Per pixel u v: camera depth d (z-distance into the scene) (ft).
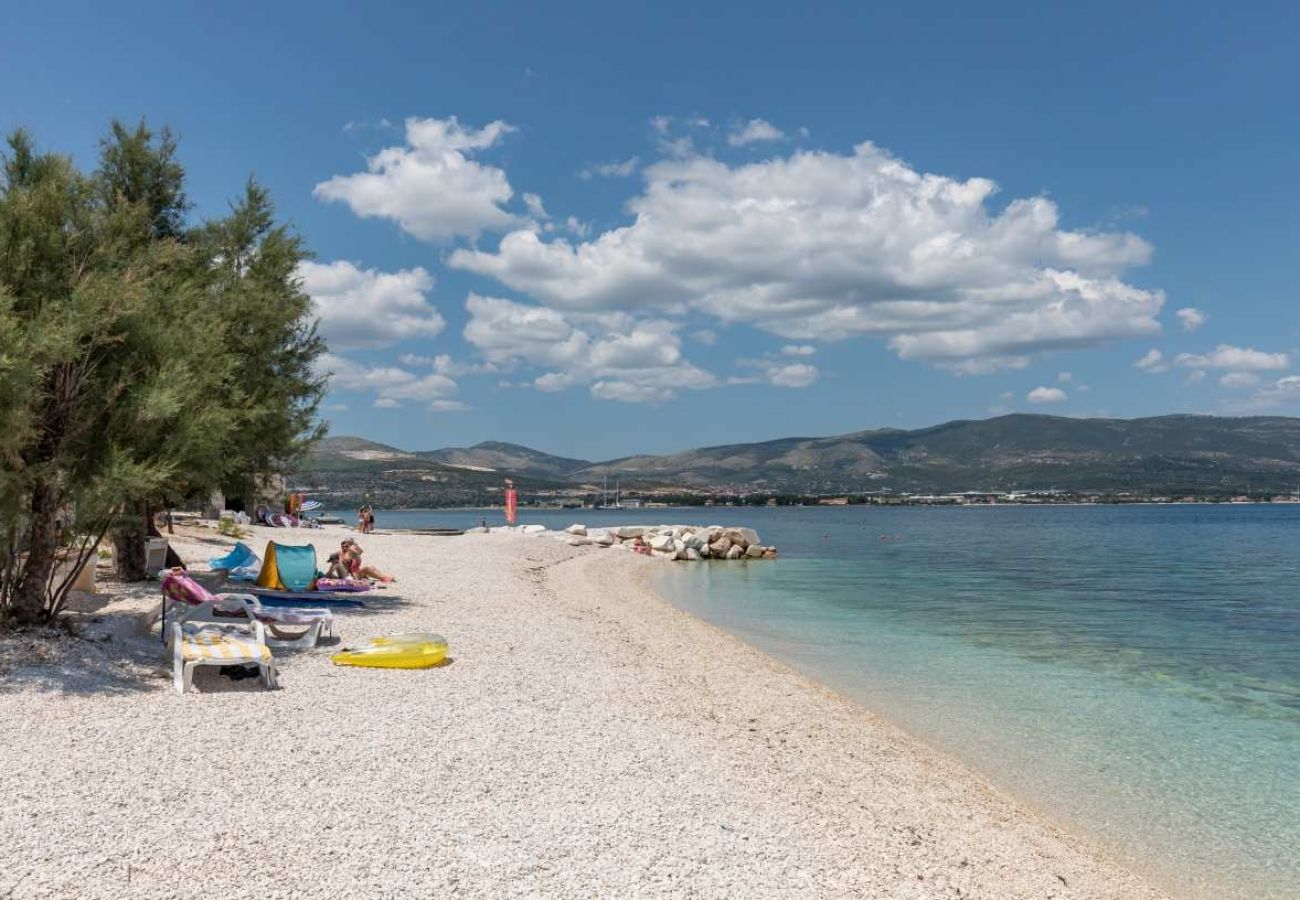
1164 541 247.50
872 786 31.22
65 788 22.72
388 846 20.48
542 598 72.84
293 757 26.40
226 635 37.40
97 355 37.22
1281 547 215.72
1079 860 26.94
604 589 94.12
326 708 32.19
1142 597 103.45
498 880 19.24
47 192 36.37
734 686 46.42
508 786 25.31
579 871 20.04
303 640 44.19
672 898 19.15
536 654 46.21
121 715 29.58
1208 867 27.45
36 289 35.53
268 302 56.70
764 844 23.06
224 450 51.62
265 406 55.36
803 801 27.53
